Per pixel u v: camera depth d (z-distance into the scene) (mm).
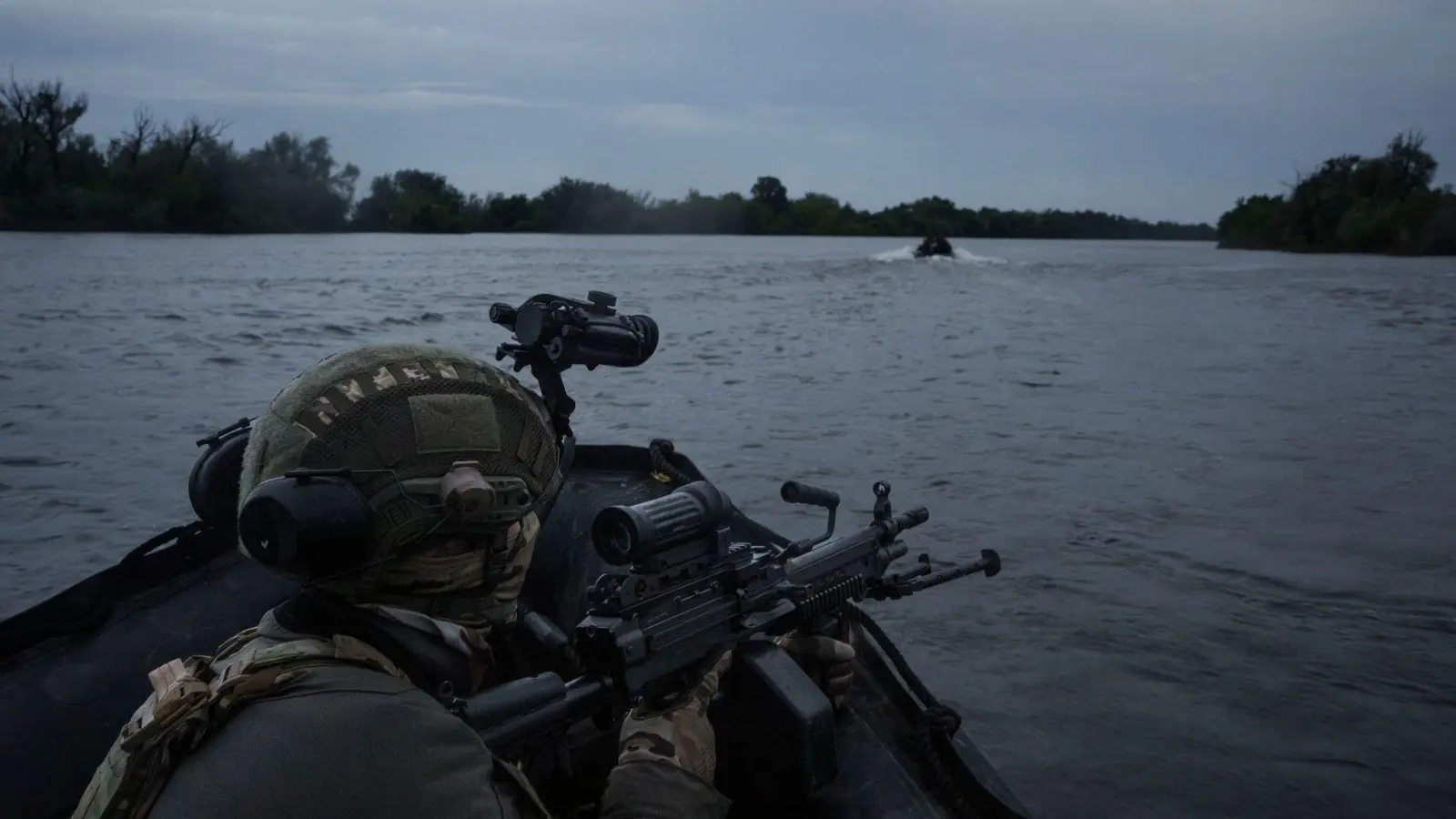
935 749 2740
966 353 16781
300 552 1393
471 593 1553
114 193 82688
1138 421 11094
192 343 15203
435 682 1537
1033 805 4113
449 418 1518
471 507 1478
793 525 7305
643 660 1852
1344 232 83750
